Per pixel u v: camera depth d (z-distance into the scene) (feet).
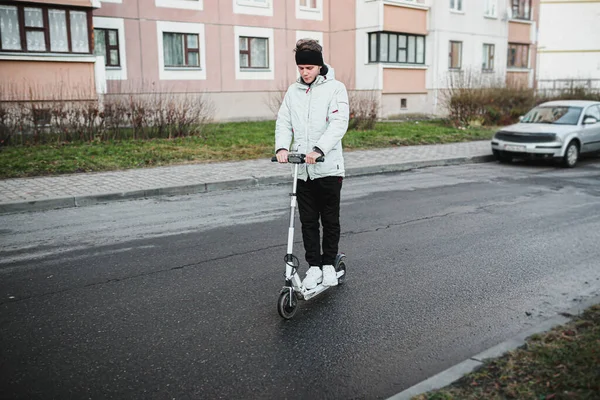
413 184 36.58
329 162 15.06
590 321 13.33
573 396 9.63
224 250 20.93
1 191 30.30
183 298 16.17
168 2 73.00
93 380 11.46
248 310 15.37
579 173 42.60
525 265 19.51
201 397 10.85
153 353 12.73
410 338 13.67
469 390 10.27
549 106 50.96
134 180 34.12
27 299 15.97
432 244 22.15
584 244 22.25
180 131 53.83
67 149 44.24
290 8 86.02
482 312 15.33
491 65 103.71
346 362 12.39
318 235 15.89
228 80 80.07
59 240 22.15
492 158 50.11
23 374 11.69
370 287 17.28
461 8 96.27
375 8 84.79
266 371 11.94
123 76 70.44
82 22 58.95
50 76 56.75
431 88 93.50
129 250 20.83
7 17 55.36
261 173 37.06
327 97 14.87
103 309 15.30
